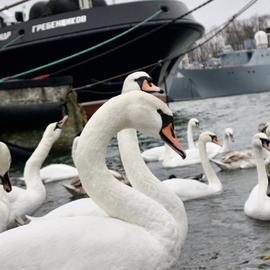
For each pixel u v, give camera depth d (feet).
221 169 41.86
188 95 212.84
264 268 18.25
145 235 13.24
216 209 28.14
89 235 12.46
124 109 14.32
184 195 30.99
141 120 14.40
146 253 12.87
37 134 68.44
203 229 24.26
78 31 75.31
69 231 12.40
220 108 136.98
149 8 77.56
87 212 18.24
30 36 77.30
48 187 42.68
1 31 80.38
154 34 79.00
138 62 83.25
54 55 78.18
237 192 32.22
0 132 68.33
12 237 12.13
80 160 14.11
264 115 98.68
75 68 80.84
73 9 88.84
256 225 24.07
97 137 14.06
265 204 24.93
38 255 11.96
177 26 80.28
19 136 68.39
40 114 67.31
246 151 43.39
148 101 14.46
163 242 13.39
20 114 67.00
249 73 201.36
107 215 14.99
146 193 16.19
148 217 13.61
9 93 66.59
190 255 20.44
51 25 76.59
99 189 13.93
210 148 50.52
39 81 67.36
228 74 201.98
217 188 32.22
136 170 16.75
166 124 14.61
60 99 67.92
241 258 19.57
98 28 75.31
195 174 41.75
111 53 80.02
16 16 104.12
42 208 33.40
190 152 48.11
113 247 12.48
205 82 205.36
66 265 12.04
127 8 76.79
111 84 83.76
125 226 13.21
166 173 44.14
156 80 88.17
